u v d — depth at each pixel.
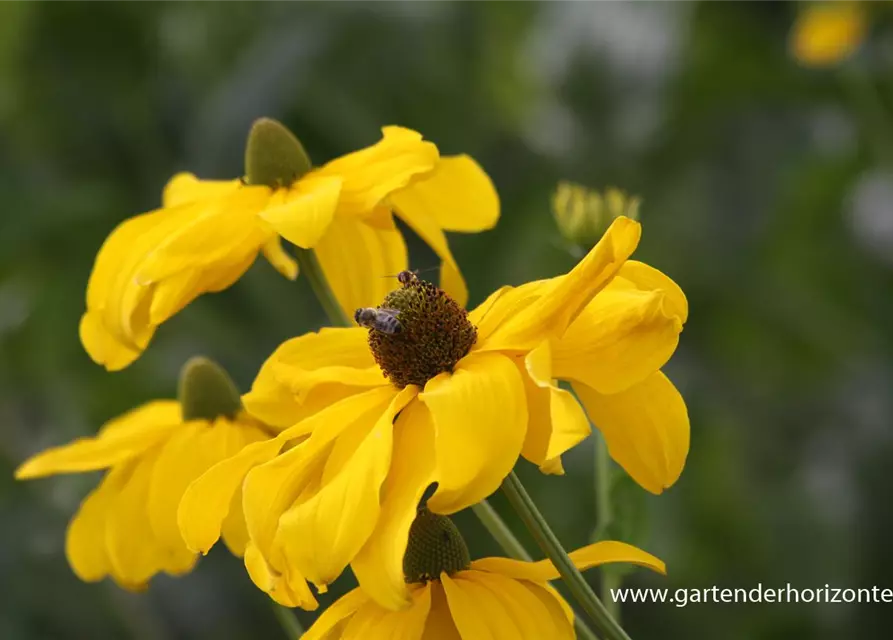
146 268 0.79
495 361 0.72
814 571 1.36
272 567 0.70
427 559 0.74
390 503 0.70
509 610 0.72
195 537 0.72
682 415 0.73
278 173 0.83
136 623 1.29
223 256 0.80
